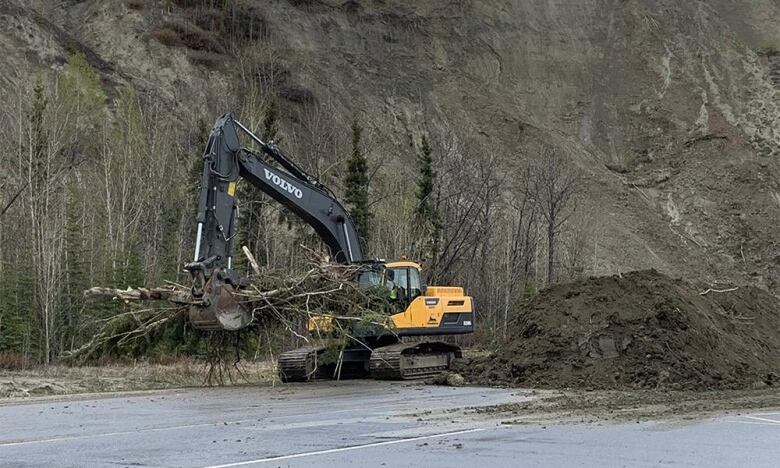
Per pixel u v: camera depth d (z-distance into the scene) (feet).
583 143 233.14
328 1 231.09
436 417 44.24
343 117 196.54
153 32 193.16
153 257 126.41
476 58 240.32
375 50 226.79
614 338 65.57
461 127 213.87
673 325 66.39
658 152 232.12
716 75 249.96
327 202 69.05
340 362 67.97
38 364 94.27
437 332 72.23
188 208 129.39
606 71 249.55
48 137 119.14
